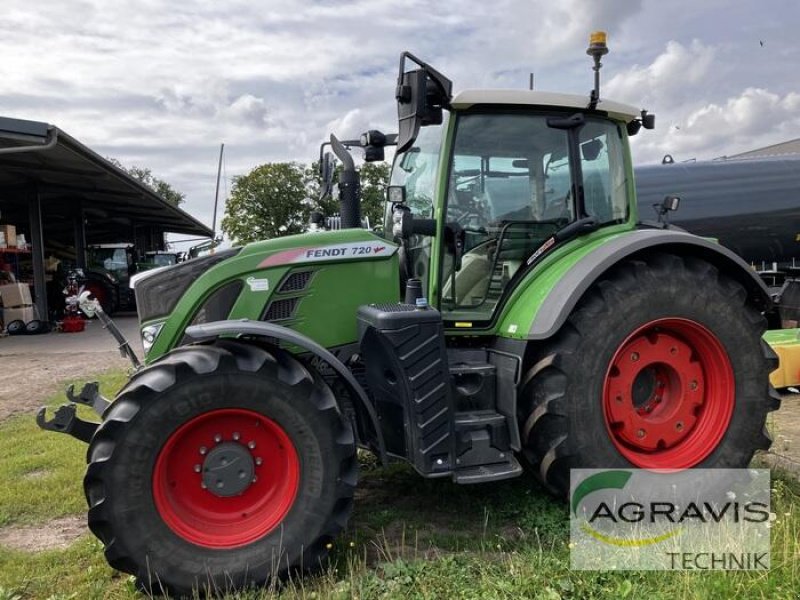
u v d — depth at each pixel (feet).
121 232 98.43
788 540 9.34
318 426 9.63
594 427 10.99
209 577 9.18
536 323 10.91
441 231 11.57
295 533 9.53
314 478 9.64
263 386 9.44
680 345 11.93
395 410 10.87
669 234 11.58
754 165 28.86
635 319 11.17
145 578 9.05
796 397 19.74
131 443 8.98
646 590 8.70
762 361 12.06
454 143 11.64
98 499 8.97
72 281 53.52
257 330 9.68
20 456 16.16
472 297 12.08
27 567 10.33
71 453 16.28
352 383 10.28
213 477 9.66
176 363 9.26
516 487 12.80
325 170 15.60
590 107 12.20
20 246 52.06
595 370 10.96
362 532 11.14
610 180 13.00
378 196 16.14
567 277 11.22
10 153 38.19
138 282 11.55
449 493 12.69
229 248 11.66
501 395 11.26
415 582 9.10
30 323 47.60
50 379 27.32
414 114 10.30
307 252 11.39
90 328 50.98
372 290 11.70
